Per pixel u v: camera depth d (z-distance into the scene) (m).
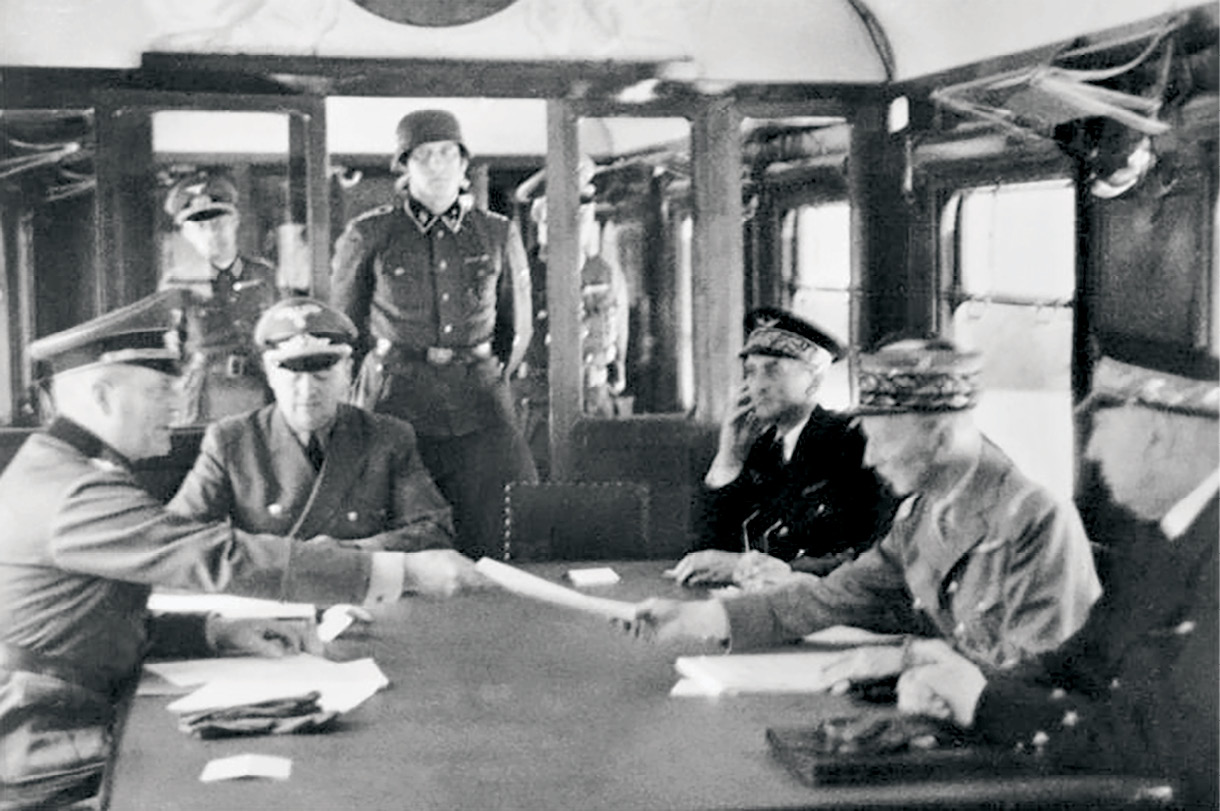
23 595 3.57
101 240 5.70
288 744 2.85
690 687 3.23
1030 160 5.15
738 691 3.18
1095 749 2.86
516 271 6.10
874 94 6.08
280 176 5.87
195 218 5.75
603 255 6.21
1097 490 4.60
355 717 3.04
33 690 3.53
